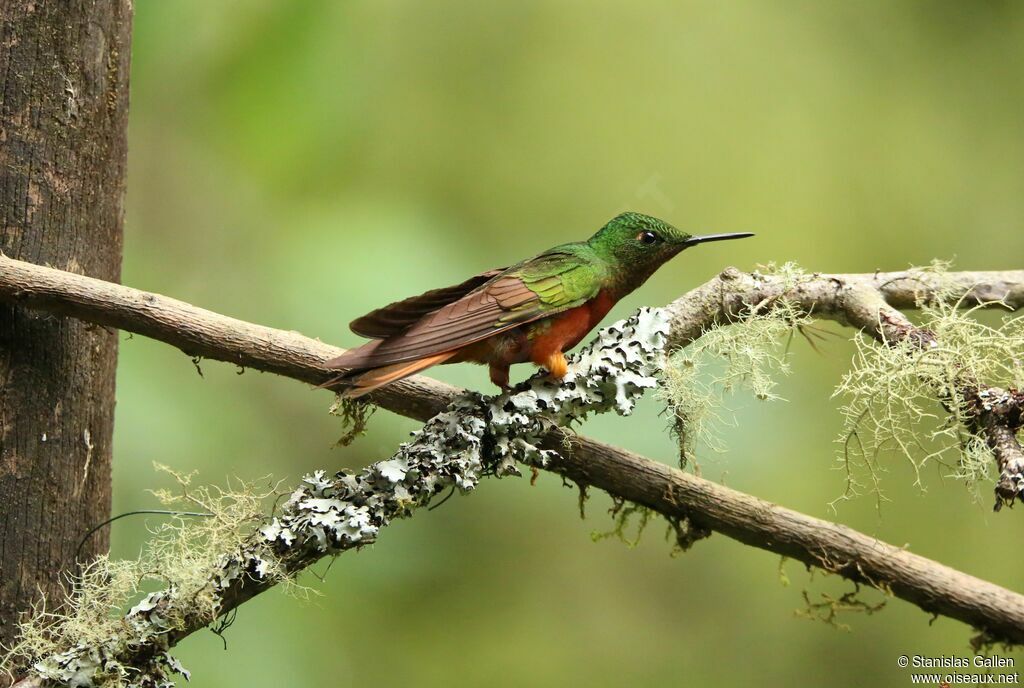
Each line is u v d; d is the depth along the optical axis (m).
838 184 12.84
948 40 13.60
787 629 11.65
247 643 8.49
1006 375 5.88
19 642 5.75
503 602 10.91
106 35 6.18
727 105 12.93
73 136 6.05
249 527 5.54
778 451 10.37
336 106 10.03
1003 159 13.00
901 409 6.01
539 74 12.62
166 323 5.89
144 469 8.32
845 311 6.47
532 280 6.20
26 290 5.71
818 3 13.66
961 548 11.39
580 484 6.15
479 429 5.72
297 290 9.51
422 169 11.88
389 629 10.24
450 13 12.65
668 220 12.41
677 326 6.46
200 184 10.00
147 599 5.31
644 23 13.05
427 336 5.82
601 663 11.06
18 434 5.86
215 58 9.70
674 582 11.73
